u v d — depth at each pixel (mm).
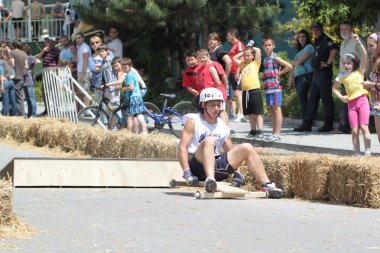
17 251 10203
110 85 25500
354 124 18844
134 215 12719
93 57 28516
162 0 34219
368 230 11461
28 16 45500
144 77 37125
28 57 32125
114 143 19734
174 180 15812
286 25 35438
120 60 25781
